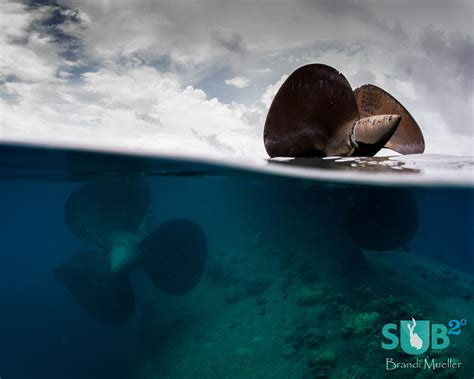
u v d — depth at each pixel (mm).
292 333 8984
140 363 11453
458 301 9547
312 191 12164
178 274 11945
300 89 4801
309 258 12641
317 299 10164
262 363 8172
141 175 12211
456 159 5922
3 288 30812
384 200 8633
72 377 12359
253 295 12125
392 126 4066
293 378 7246
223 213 26484
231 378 8000
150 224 14188
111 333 15531
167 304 14508
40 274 51094
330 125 4922
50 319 19703
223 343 9727
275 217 15227
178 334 11625
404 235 9039
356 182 7059
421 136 5551
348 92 4684
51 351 15016
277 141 5051
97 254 12344
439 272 12812
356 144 4602
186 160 8961
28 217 42781
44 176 13406
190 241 11539
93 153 8672
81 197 11758
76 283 12148
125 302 11438
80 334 16594
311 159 5211
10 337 17156
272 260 14297
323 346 7988
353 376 6543
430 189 8016
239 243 18594
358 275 11203
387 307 8703
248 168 8438
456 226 31188
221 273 14961
